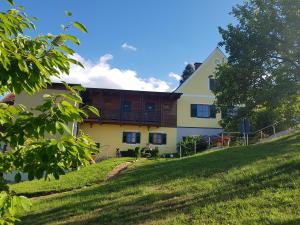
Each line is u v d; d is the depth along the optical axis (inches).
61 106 124.1
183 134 1496.1
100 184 693.3
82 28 135.6
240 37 703.7
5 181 138.1
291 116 765.9
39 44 137.0
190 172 620.4
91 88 1427.2
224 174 565.0
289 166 533.0
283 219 345.7
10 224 134.8
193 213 399.2
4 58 119.8
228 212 387.2
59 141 127.6
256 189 453.7
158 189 551.2
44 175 135.0
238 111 732.0
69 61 138.2
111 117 1430.9
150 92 1460.4
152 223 390.6
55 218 475.2
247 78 690.2
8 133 128.0
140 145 1449.3
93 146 143.6
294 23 661.3
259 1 691.4
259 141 1112.8
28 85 132.6
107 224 417.1
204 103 1536.7
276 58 701.3
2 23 126.3
